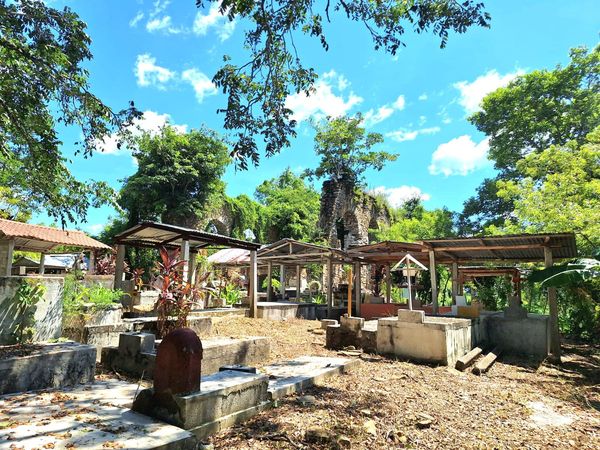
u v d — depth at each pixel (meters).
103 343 6.86
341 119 31.55
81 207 7.81
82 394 4.16
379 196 31.33
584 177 14.59
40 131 6.88
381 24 5.84
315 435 3.36
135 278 11.41
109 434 2.91
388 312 14.90
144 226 10.60
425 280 19.09
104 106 7.16
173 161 23.81
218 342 6.44
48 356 4.41
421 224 29.06
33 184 7.63
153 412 3.37
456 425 4.12
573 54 23.39
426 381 6.00
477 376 6.86
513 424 4.36
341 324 8.70
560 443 3.86
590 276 7.92
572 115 23.55
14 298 5.04
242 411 3.76
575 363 8.94
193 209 24.19
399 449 3.37
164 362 3.38
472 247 10.45
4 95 6.28
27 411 3.43
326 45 6.08
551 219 13.72
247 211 29.33
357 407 4.35
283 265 19.45
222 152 25.62
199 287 7.52
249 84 6.19
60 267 18.78
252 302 12.52
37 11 6.40
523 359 9.10
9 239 12.94
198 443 3.11
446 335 7.37
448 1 5.18
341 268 24.05
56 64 6.93
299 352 8.08
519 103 25.41
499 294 16.78
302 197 37.25
